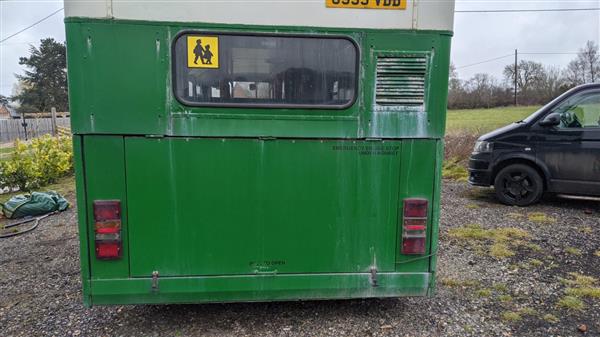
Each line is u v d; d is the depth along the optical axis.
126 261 3.04
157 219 3.03
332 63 3.06
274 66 3.02
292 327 3.53
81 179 2.94
